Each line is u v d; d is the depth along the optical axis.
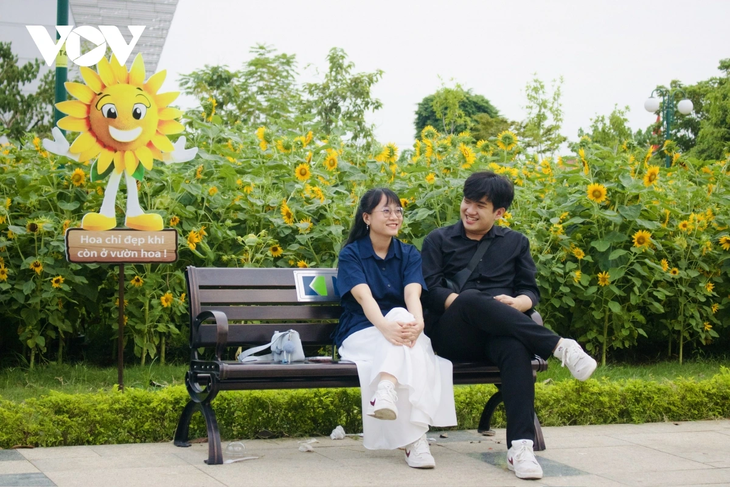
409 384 3.26
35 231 5.39
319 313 3.95
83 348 6.45
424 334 3.72
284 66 18.53
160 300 5.61
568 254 6.52
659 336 7.19
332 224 5.90
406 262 3.82
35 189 5.68
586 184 6.68
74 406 3.73
